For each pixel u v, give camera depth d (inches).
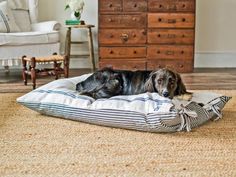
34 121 121.3
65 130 114.5
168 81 122.0
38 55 188.7
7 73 204.7
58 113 122.4
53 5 221.0
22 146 102.3
